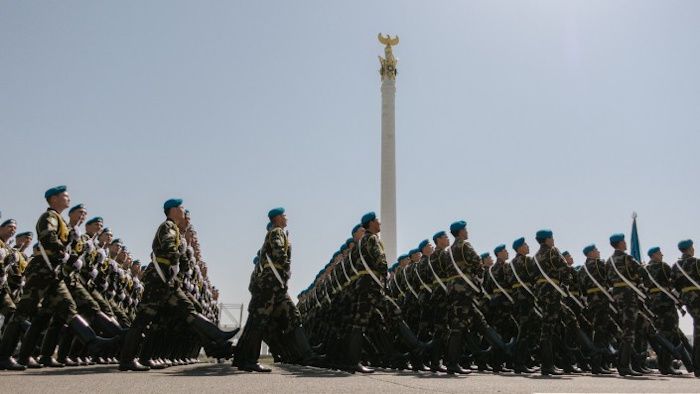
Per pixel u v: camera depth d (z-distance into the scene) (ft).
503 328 40.42
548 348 33.06
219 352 27.04
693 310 34.06
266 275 28.22
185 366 33.65
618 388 22.33
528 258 37.06
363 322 29.78
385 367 39.42
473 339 37.86
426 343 35.12
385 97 126.41
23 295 24.95
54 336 30.35
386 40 130.62
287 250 29.07
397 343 38.24
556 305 33.47
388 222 117.29
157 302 26.43
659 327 38.17
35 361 28.58
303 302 66.33
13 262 37.06
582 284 41.14
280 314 28.66
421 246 40.52
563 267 34.01
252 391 17.28
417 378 25.75
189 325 26.73
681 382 26.99
